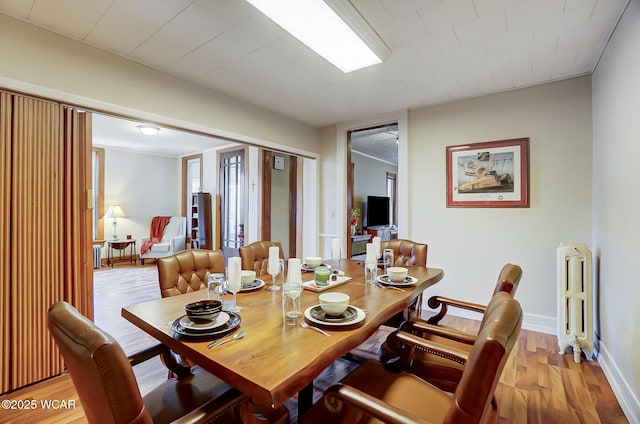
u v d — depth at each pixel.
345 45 2.19
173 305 1.56
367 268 2.07
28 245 1.97
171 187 7.21
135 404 0.75
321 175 4.44
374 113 3.82
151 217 6.86
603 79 2.34
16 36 1.90
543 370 2.25
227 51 2.33
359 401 0.97
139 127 4.71
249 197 5.26
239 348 1.09
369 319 1.36
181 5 1.81
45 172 2.04
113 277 5.13
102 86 2.28
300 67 2.59
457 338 1.48
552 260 2.91
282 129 3.87
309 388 1.50
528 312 3.01
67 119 2.14
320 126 4.38
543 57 2.43
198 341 1.15
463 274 3.35
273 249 1.91
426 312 3.51
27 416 1.73
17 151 1.92
